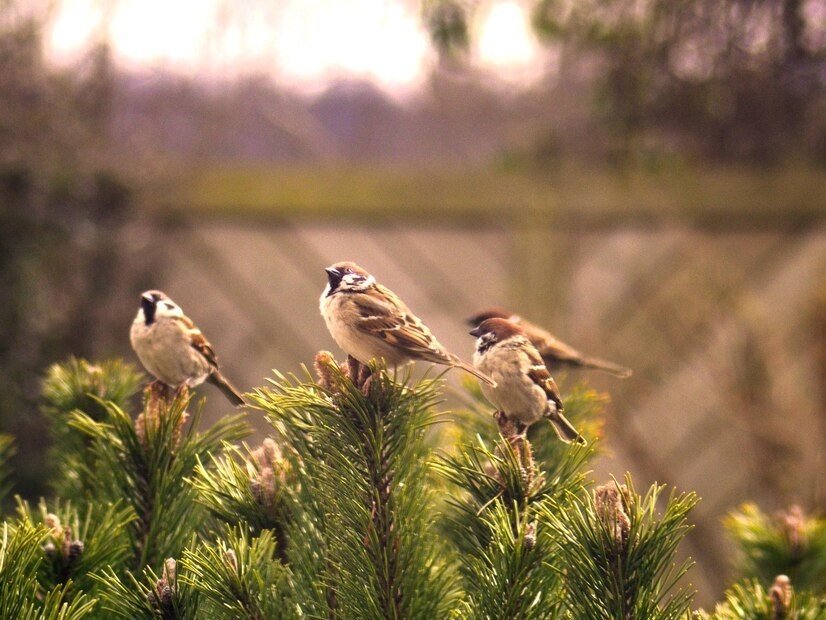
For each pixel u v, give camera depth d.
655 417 10.93
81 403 4.58
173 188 11.07
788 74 11.20
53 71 12.08
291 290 10.94
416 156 14.62
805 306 10.94
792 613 3.42
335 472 3.53
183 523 3.92
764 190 10.99
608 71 11.26
